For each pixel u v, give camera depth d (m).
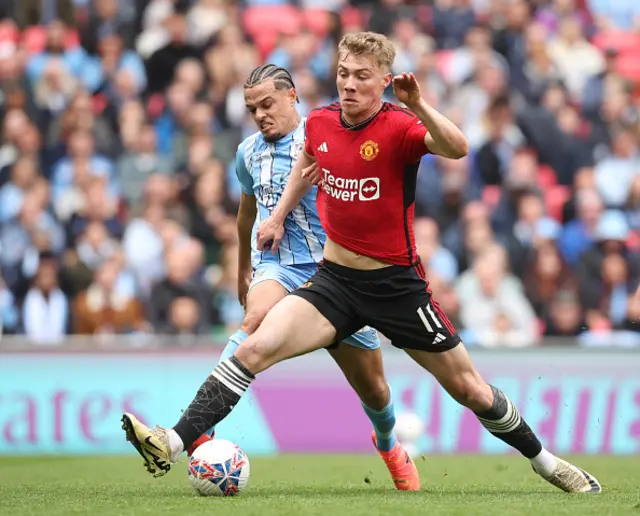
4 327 41.31
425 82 51.12
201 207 44.78
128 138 47.47
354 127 17.97
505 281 42.69
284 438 37.34
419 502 17.41
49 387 36.75
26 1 51.75
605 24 57.81
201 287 41.28
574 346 38.25
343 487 22.14
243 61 49.56
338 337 18.70
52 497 18.88
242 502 17.22
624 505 17.08
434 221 45.28
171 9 52.16
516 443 19.47
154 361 37.19
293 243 21.59
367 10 54.44
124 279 41.28
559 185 49.75
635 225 47.97
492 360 37.84
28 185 45.53
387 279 18.39
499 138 48.47
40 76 48.66
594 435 38.03
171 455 17.69
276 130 21.59
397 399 37.12
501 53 53.19
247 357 18.06
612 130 51.78
